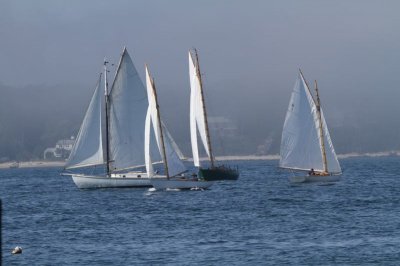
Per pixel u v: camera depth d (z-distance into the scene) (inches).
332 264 4291.3
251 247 4785.9
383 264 4266.7
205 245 4886.8
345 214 6407.5
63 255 4670.3
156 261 4424.2
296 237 5142.7
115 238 5275.6
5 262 4490.7
